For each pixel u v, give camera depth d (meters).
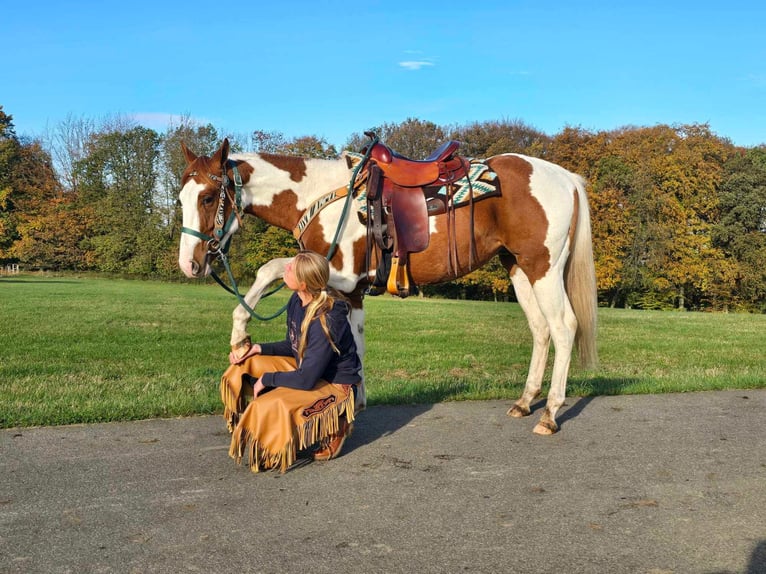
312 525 3.41
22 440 4.88
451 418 5.71
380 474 4.22
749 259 40.41
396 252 5.05
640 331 16.52
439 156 5.34
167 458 4.50
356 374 4.55
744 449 4.84
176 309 20.56
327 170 5.23
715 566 3.02
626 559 3.08
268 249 38.50
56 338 12.41
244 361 4.66
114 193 53.47
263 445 4.15
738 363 10.50
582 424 5.55
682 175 40.28
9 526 3.36
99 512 3.55
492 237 5.36
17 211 55.56
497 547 3.18
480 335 14.64
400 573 2.91
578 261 5.55
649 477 4.21
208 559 3.02
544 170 5.41
